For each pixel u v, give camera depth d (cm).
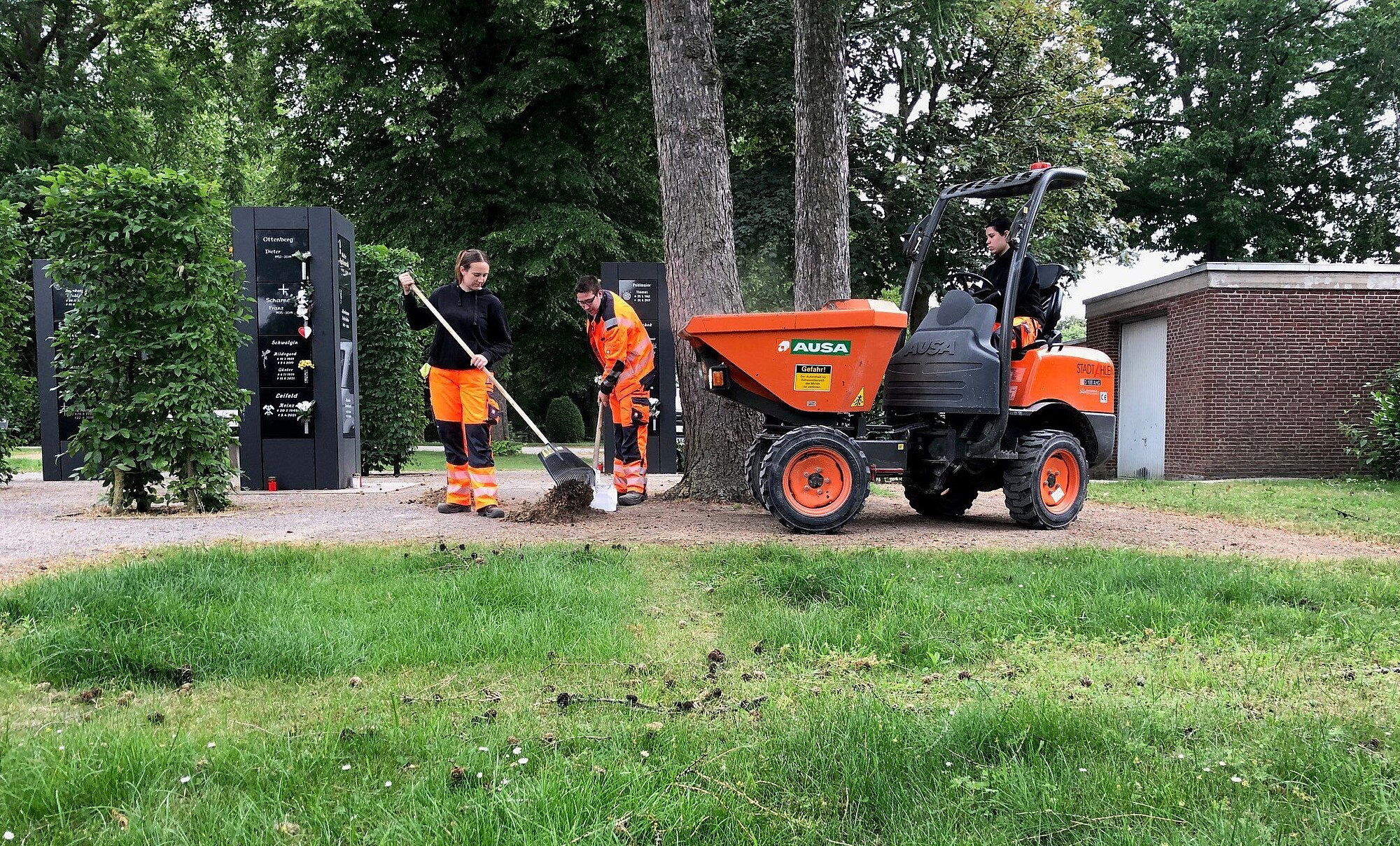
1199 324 1592
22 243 1127
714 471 895
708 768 265
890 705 319
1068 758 276
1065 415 836
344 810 237
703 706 328
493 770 260
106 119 2672
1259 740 293
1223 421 1570
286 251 1082
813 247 980
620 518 767
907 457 773
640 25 2077
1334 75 2733
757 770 265
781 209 1970
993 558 590
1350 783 258
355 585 483
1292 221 2884
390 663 373
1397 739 299
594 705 328
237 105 2655
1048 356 791
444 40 2125
